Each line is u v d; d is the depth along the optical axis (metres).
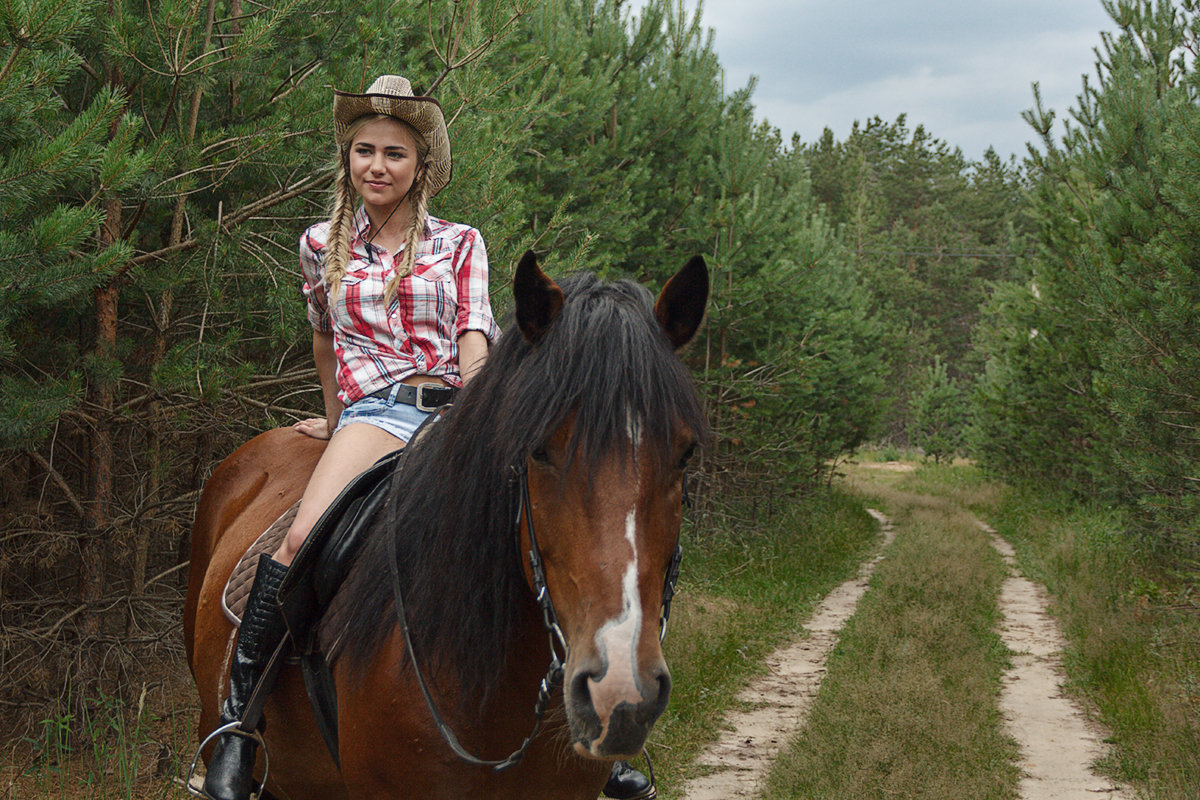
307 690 2.14
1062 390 15.06
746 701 6.24
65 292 3.54
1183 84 9.48
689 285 1.73
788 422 14.19
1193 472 7.59
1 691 4.85
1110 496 11.85
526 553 1.70
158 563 6.18
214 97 5.10
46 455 5.41
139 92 4.77
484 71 5.16
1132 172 9.20
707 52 10.88
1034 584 10.86
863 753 4.78
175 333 5.29
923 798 4.29
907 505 20.06
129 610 4.91
